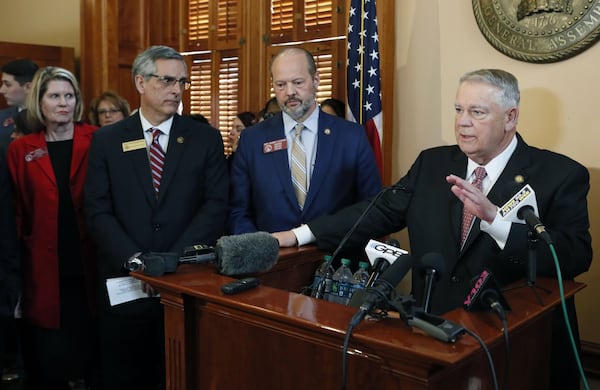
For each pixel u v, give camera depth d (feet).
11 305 8.36
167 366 5.69
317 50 12.64
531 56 9.24
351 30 11.01
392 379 4.12
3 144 11.16
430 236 6.47
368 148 8.36
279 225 8.05
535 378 5.34
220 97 14.67
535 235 5.16
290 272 6.83
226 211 8.09
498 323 4.49
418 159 7.17
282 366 4.83
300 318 4.52
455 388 4.23
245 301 4.96
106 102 12.28
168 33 15.97
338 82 12.42
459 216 6.33
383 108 11.07
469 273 6.13
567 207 6.02
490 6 9.64
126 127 7.88
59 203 8.61
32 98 8.57
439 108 10.61
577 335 6.10
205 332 5.44
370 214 7.14
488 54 9.89
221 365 5.31
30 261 8.69
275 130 8.31
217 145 8.10
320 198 8.07
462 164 6.63
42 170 8.55
